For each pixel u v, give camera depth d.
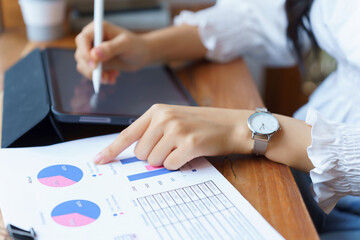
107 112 0.57
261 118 0.54
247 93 0.73
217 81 0.79
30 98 0.60
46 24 0.99
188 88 0.75
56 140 0.54
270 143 0.52
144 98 0.65
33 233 0.36
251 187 0.46
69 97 0.62
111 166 0.49
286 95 1.62
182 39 0.86
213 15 0.89
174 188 0.45
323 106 0.84
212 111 0.54
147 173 0.48
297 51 0.86
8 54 0.90
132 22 1.09
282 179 0.48
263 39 0.92
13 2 1.13
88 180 0.46
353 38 0.66
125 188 0.44
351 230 0.66
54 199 0.42
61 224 0.38
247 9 0.90
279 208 0.43
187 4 1.29
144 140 0.50
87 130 0.58
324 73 1.52
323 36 0.74
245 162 0.52
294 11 0.79
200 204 0.42
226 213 0.41
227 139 0.52
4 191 0.42
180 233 0.38
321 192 0.53
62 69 0.74
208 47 0.88
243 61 0.91
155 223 0.39
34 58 0.77
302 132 0.53
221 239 0.37
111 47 0.71
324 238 0.63
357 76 0.74
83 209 0.40
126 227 0.38
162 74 0.79
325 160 0.51
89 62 0.69
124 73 0.78
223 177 0.47
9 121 0.56
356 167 0.51
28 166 0.47
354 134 0.52
